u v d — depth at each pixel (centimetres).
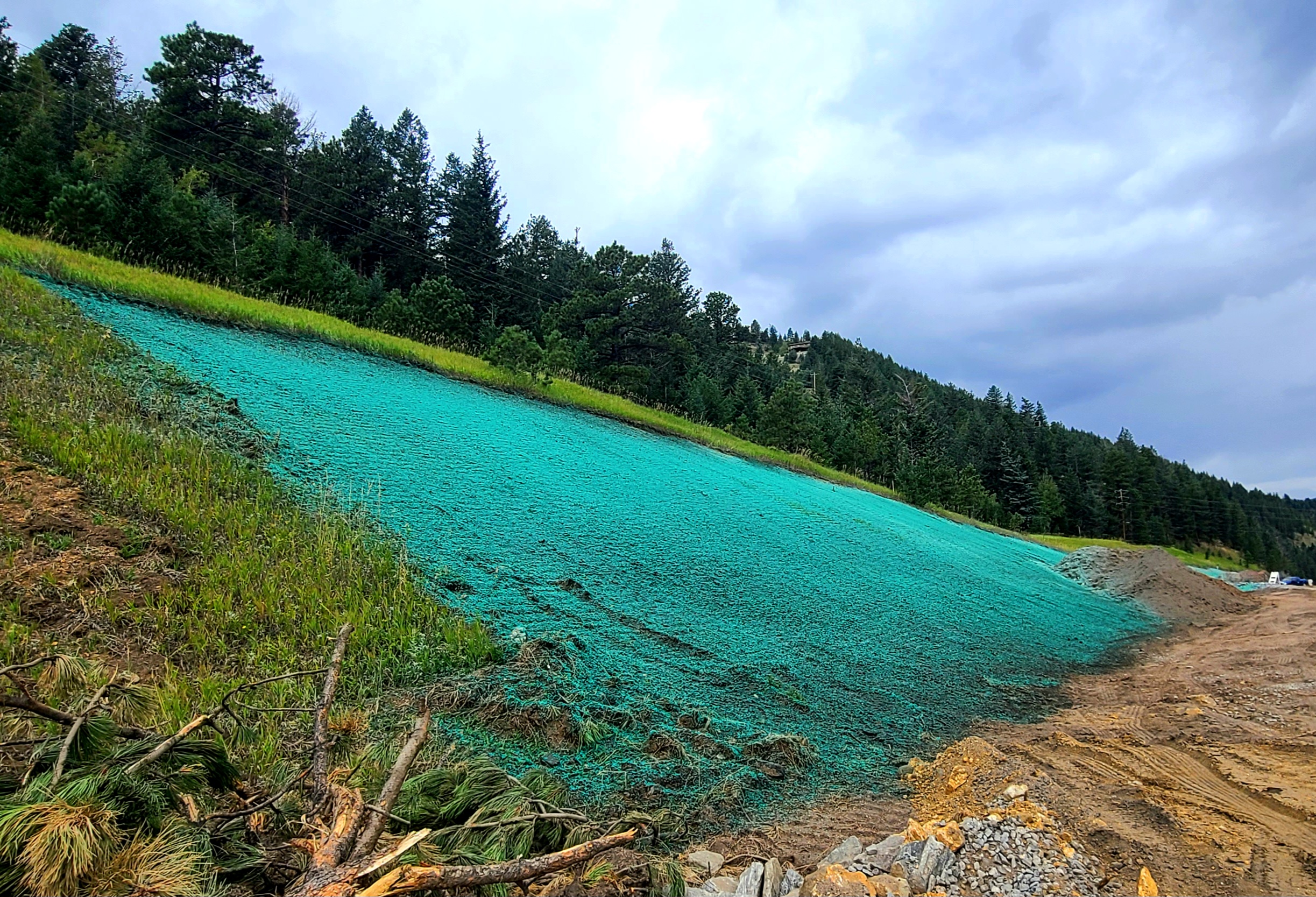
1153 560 1908
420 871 246
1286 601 1831
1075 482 7994
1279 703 796
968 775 561
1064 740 698
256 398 1126
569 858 284
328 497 868
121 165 2509
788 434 3734
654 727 596
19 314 1052
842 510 1958
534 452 1419
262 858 275
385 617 645
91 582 555
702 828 484
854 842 449
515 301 4669
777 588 1063
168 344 1229
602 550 1005
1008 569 1839
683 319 4772
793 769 582
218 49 3959
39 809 231
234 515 721
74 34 4547
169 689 454
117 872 229
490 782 379
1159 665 1085
